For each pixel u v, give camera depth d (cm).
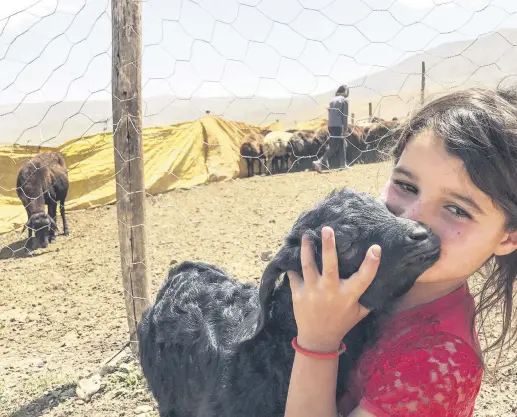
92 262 227
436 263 46
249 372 51
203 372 54
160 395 61
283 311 51
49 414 111
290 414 45
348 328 45
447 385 42
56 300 184
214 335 55
